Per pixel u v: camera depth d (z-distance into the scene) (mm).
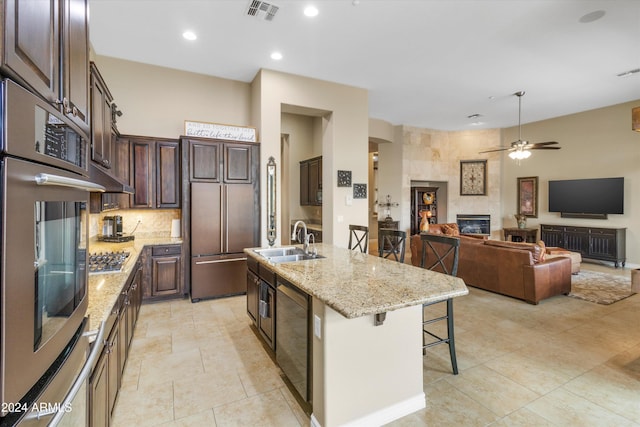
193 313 3850
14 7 738
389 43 3869
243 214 4496
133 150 4199
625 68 4668
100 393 1539
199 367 2631
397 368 2031
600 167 6789
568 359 2742
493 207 8523
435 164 8648
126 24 3432
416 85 5262
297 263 2582
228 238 4414
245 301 4305
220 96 4895
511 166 8406
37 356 840
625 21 3445
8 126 701
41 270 869
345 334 1854
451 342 2520
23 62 779
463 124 8141
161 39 3750
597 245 6684
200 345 3023
